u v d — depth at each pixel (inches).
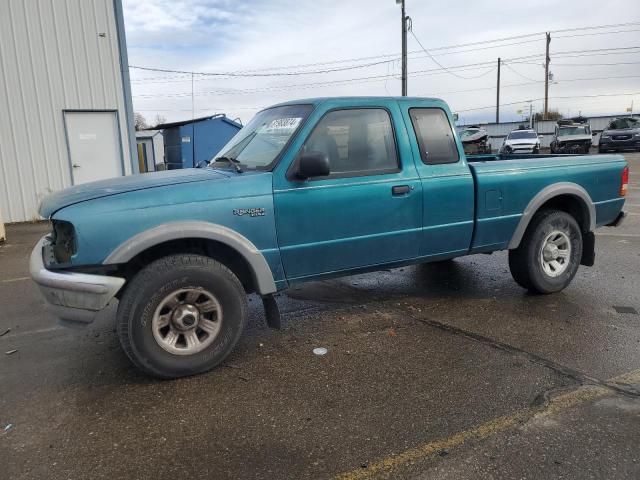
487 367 150.2
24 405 135.0
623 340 168.4
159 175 165.2
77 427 123.6
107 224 137.2
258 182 154.4
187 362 146.6
